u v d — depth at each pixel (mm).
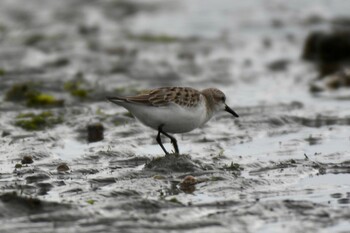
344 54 24406
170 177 11641
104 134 15234
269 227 9180
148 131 15438
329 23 30984
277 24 31344
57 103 17938
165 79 21953
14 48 26109
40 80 20828
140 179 11438
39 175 11695
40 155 13398
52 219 9203
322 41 24625
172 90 12539
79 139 14906
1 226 8922
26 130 15555
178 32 30203
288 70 23578
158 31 30391
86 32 29781
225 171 12117
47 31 30000
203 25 31469
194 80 21953
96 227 8953
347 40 24453
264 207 9875
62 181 11359
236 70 23641
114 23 32188
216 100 13875
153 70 22969
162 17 33312
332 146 14164
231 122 16406
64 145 14383
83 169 12281
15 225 8969
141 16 33719
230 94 20078
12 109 17469
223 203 10164
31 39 28047
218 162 12844
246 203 10219
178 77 22281
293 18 32219
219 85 21484
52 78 21188
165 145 14461
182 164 12188
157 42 27922
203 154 13586
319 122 16469
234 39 28812
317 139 14812
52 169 12383
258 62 24953
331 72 22703
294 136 15219
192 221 9273
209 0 36188
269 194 10781
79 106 17891
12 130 15461
